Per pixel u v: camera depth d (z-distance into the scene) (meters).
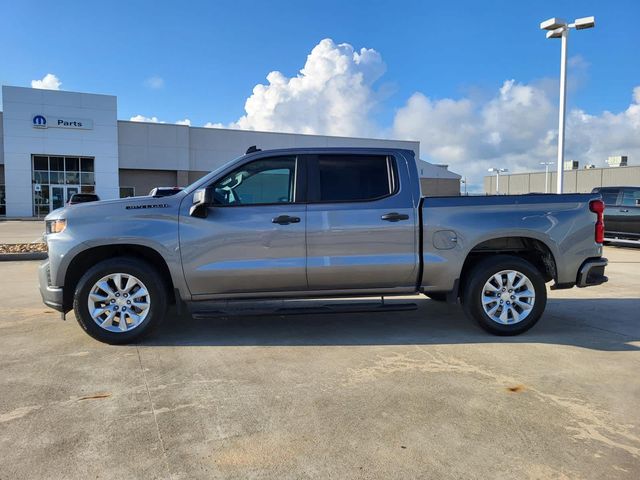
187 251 5.17
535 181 66.31
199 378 4.32
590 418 3.57
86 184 38.44
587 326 6.07
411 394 3.99
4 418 3.55
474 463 2.98
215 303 5.37
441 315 6.63
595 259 5.73
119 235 5.09
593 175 56.59
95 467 2.92
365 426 3.45
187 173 41.88
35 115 36.62
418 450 3.13
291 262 5.29
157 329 5.84
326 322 6.27
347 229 5.34
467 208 5.53
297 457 3.04
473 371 4.51
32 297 7.83
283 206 5.32
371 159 5.55
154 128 40.59
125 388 4.09
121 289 5.19
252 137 44.16
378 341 5.45
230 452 3.10
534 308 5.59
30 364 4.66
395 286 5.54
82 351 5.05
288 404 3.80
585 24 16.98
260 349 5.15
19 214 36.69
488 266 5.54
